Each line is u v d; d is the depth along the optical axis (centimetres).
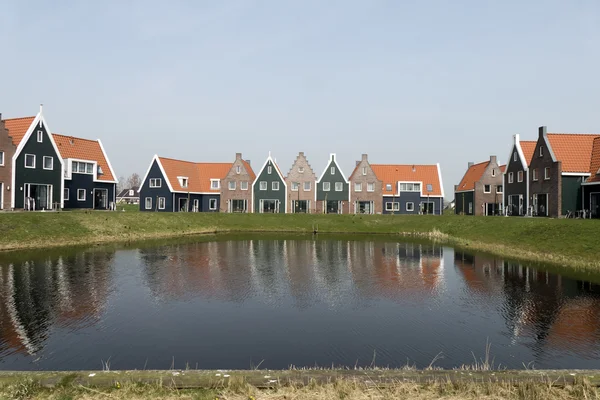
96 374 655
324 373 678
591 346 1061
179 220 4319
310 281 1817
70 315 1292
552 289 1662
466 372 684
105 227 3394
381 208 6012
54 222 3084
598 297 1534
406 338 1122
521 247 2694
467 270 2086
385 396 607
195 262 2273
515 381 645
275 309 1389
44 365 927
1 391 600
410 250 2877
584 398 598
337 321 1265
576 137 4038
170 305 1421
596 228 2483
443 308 1409
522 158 4453
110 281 1761
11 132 3741
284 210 5959
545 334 1152
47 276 1833
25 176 3644
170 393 607
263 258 2456
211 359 973
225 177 6031
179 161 6212
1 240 2598
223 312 1349
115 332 1149
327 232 4481
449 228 4112
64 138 4584
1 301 1430
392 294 1599
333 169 6034
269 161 5991
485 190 5675
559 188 3769
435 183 6334
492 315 1330
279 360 971
